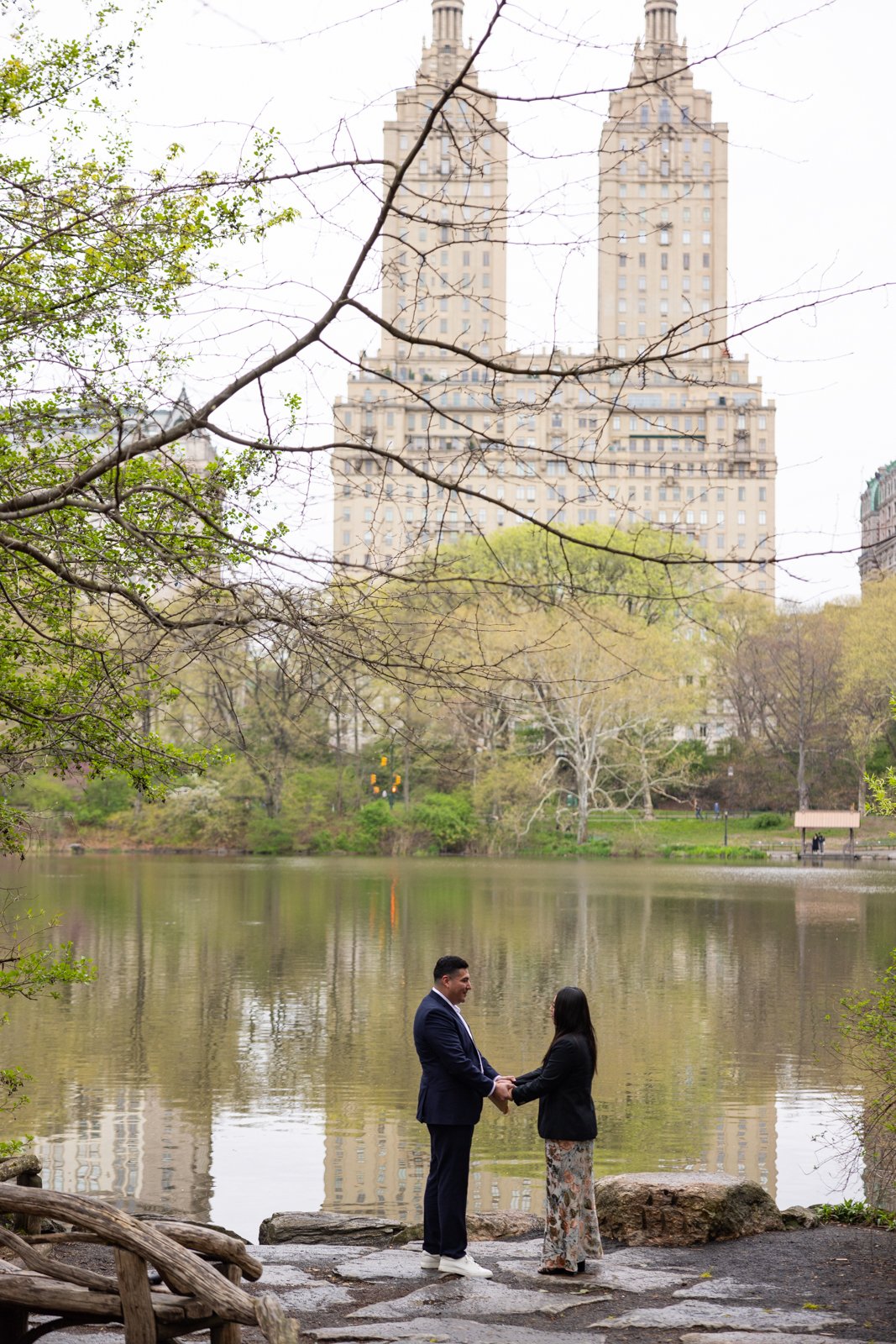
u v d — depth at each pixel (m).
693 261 141.38
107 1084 18.48
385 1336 7.01
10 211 9.45
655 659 79.75
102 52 10.21
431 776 92.38
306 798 88.25
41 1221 9.91
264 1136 15.67
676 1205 9.38
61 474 9.51
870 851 86.50
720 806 102.81
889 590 89.62
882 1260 8.85
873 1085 17.84
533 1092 8.43
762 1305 7.71
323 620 8.16
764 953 33.78
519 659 37.09
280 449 8.02
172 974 29.58
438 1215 8.46
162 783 11.28
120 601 10.01
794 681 94.44
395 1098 17.66
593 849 84.75
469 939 36.94
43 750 10.74
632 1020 23.81
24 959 12.62
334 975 29.48
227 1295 5.25
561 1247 8.38
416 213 8.73
